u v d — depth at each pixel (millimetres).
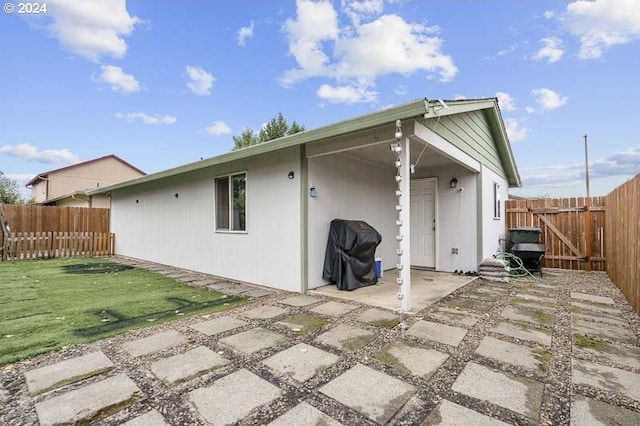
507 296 5117
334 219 5949
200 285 6207
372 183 7098
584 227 7828
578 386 2438
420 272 7320
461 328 3656
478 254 6996
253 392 2363
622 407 2178
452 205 7387
